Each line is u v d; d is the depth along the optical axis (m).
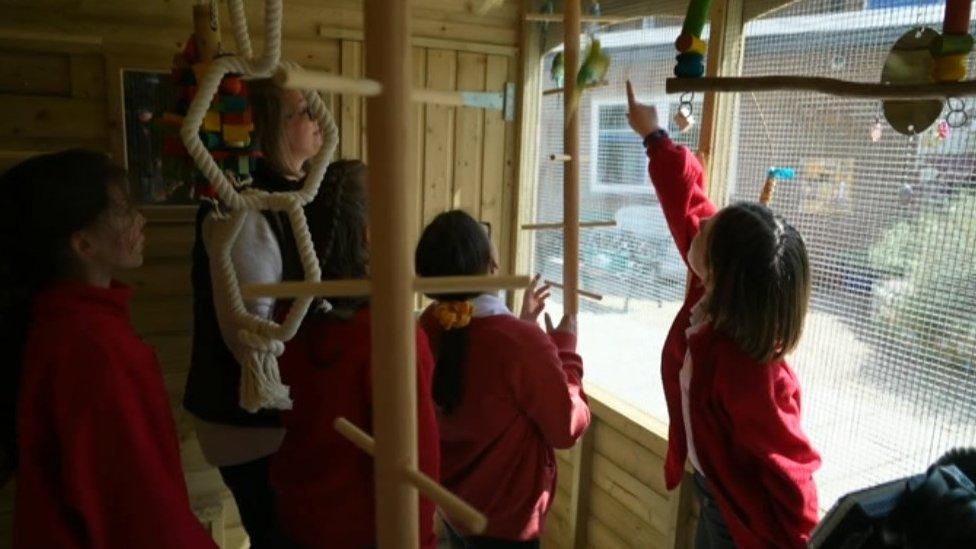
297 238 0.92
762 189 1.48
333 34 2.09
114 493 0.87
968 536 0.95
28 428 0.86
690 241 1.33
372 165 0.47
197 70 1.09
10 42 1.73
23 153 1.78
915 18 1.20
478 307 1.33
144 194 1.91
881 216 1.28
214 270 1.16
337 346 1.06
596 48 1.34
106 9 1.81
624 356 2.04
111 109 1.85
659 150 1.34
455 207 2.39
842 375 1.38
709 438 1.19
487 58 2.34
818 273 1.42
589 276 2.19
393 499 0.51
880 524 1.06
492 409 1.31
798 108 1.43
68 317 0.89
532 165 2.44
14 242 0.92
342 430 0.59
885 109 0.94
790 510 1.10
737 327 1.11
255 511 1.46
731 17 1.54
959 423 1.17
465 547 1.50
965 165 1.13
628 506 1.97
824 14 1.37
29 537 0.86
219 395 1.39
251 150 1.12
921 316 1.22
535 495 1.41
